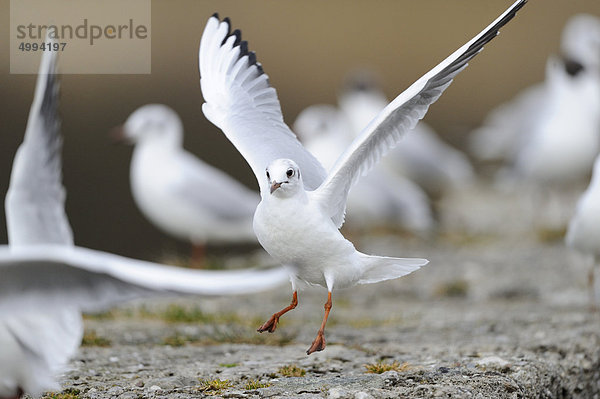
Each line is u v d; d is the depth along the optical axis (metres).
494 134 22.31
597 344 9.62
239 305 12.83
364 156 7.85
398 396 7.32
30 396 7.38
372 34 34.50
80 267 5.32
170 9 33.41
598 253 11.23
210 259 16.28
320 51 32.91
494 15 36.25
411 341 9.81
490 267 15.46
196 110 27.38
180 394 7.44
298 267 7.69
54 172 7.33
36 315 6.22
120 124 25.39
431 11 36.47
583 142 17.50
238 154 25.05
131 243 19.44
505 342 9.63
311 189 7.95
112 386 7.71
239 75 8.68
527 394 8.07
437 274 15.09
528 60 35.38
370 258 7.72
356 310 12.56
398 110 7.75
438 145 20.20
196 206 15.23
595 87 20.02
